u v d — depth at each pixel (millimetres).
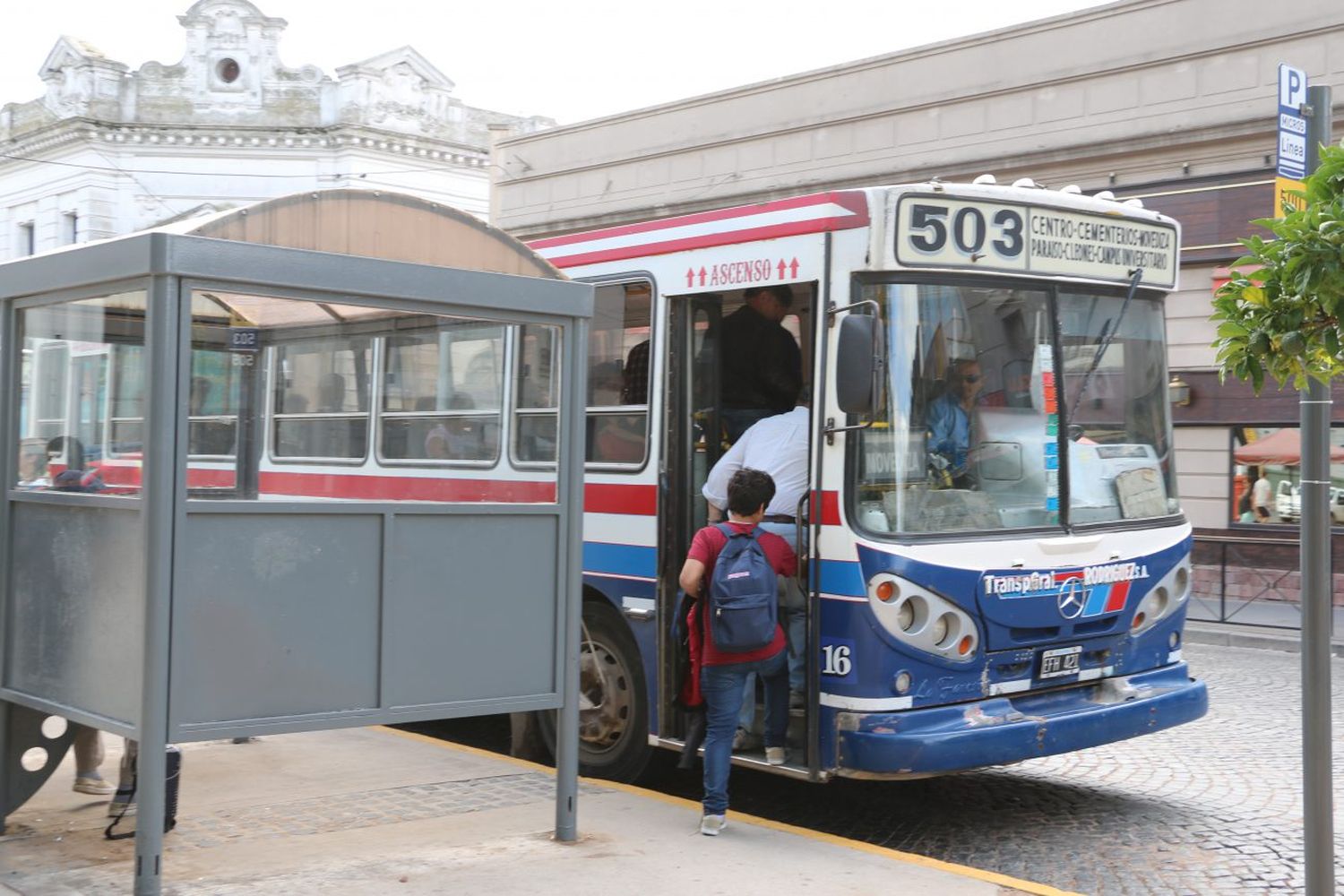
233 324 5254
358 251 5496
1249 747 9039
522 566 5980
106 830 5977
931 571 6402
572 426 6117
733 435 7750
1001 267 6809
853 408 6164
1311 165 5441
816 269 6652
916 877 5652
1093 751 8953
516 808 6648
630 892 5367
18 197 47656
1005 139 19594
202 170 44500
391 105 44656
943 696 6469
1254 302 4512
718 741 6250
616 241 7887
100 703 5301
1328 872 4773
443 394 6176
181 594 4980
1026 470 6891
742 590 6133
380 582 5543
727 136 23188
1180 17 17859
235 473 5223
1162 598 7418
